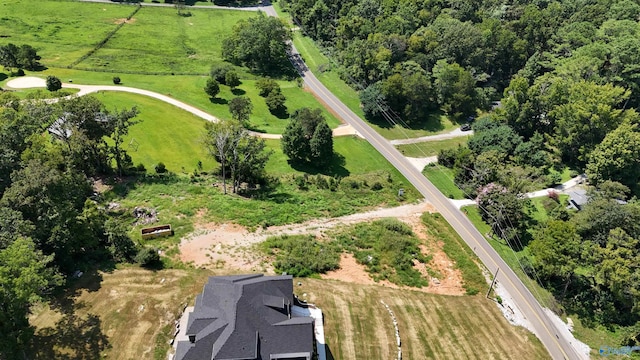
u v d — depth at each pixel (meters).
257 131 106.50
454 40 129.75
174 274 54.62
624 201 83.75
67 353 42.88
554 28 139.75
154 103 104.06
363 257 65.31
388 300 57.22
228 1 187.75
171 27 158.50
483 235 79.31
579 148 96.19
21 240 42.34
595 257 64.94
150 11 169.12
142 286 51.91
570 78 107.44
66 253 52.00
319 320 50.56
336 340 49.12
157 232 61.25
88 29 145.38
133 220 64.38
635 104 110.88
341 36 147.38
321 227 72.44
